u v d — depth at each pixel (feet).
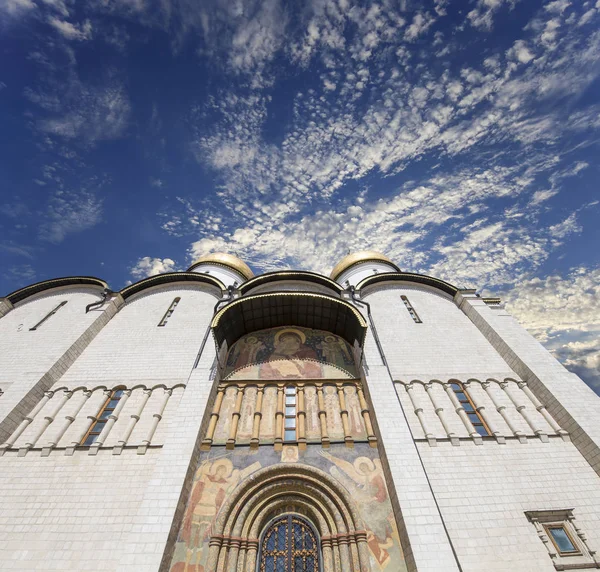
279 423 41.42
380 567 29.58
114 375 47.52
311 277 64.59
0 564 29.89
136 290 64.69
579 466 36.50
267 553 32.71
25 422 41.09
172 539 30.45
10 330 56.34
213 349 49.75
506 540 30.42
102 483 35.35
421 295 64.39
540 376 44.86
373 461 37.70
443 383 45.70
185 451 36.17
